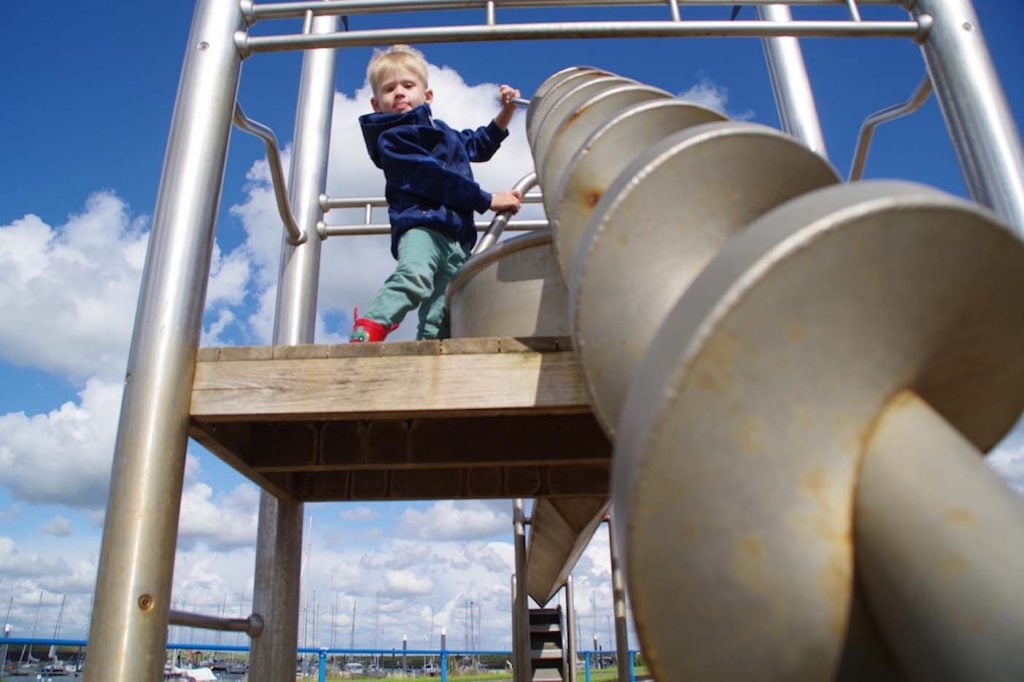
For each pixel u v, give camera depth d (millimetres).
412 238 2748
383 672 20906
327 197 3223
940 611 522
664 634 616
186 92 1959
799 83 3283
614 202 943
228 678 18891
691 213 948
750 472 595
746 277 570
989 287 643
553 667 9047
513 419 2287
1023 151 1954
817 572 601
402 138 2951
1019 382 719
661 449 583
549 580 6461
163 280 1755
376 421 2293
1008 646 484
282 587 2541
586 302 999
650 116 1282
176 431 1667
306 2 2078
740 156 935
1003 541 513
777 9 3391
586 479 2834
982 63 2025
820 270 584
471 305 2281
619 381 977
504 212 2982
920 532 548
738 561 605
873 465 598
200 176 1867
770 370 589
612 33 2051
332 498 2754
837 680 611
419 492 2793
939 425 607
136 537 1551
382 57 3414
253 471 2305
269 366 1752
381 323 2531
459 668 21703
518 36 2027
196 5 2070
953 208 598
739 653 623
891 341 621
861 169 2686
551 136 1677
